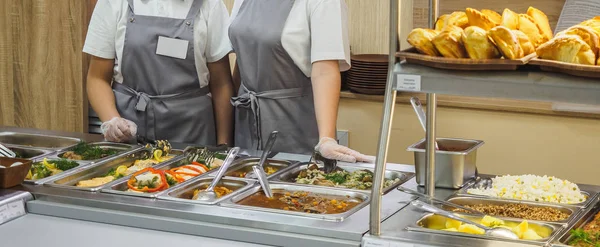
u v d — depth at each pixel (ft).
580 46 5.69
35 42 15.88
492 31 5.91
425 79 6.17
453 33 6.09
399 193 8.05
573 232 6.56
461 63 6.00
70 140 10.80
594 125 13.05
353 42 15.49
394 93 6.39
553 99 5.75
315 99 10.12
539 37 6.44
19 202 7.84
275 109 10.87
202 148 9.91
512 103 13.73
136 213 7.54
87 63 15.84
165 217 7.42
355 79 14.52
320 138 9.75
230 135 11.80
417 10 14.98
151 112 11.32
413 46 6.65
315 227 6.82
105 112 11.29
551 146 13.44
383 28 15.17
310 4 10.32
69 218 7.79
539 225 6.86
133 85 11.44
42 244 7.11
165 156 9.92
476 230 6.63
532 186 7.84
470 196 7.79
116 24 11.21
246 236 7.02
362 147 14.76
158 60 11.14
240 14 11.01
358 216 7.16
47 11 15.67
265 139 11.00
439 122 14.17
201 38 11.13
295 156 9.77
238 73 12.10
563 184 7.88
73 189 8.16
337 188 8.14
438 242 6.38
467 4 14.55
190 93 11.35
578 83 5.64
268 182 8.35
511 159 13.79
